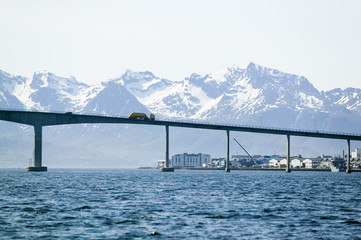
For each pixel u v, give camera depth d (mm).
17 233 92625
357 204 138750
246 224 102688
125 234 92250
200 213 116688
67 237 89812
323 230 97062
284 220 107938
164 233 93188
